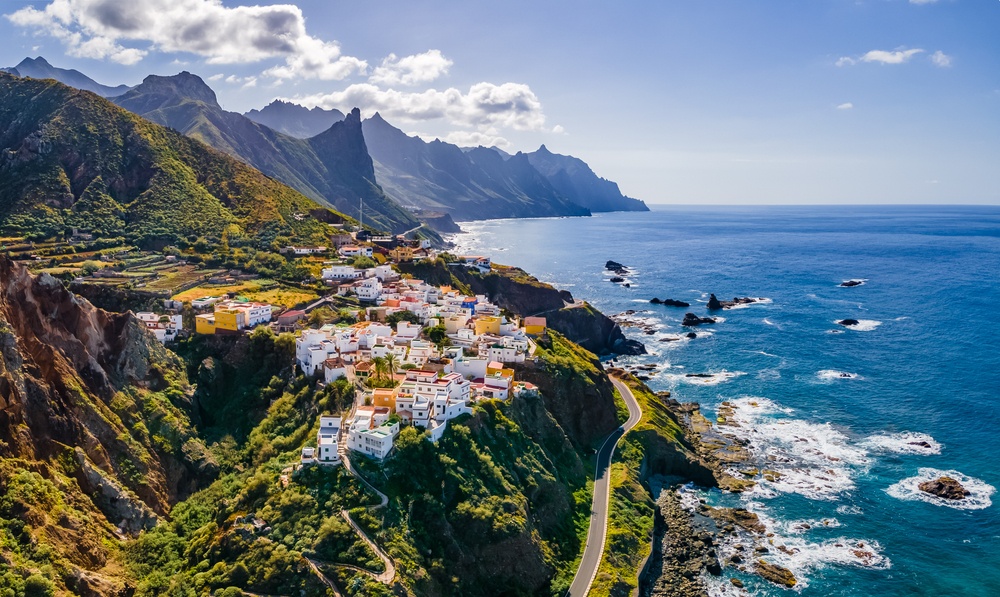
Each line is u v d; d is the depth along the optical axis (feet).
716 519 504.02
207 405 534.37
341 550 354.13
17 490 351.87
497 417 491.31
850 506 515.09
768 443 622.54
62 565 336.08
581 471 529.04
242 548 360.48
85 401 437.17
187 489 451.12
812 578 436.35
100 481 401.70
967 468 565.12
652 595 423.23
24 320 439.22
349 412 465.47
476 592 385.50
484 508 408.05
